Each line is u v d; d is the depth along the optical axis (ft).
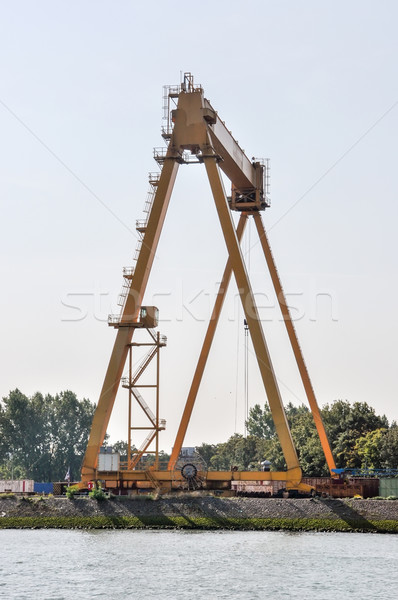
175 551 170.09
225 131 242.37
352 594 130.41
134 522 215.51
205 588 134.41
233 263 223.92
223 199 225.76
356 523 207.21
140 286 228.43
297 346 262.06
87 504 224.33
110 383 228.63
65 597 127.85
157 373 242.17
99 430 229.04
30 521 219.82
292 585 136.87
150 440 241.96
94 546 177.58
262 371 222.07
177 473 230.27
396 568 150.92
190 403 259.39
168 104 233.96
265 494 239.50
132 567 152.15
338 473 255.09
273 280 266.36
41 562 157.38
